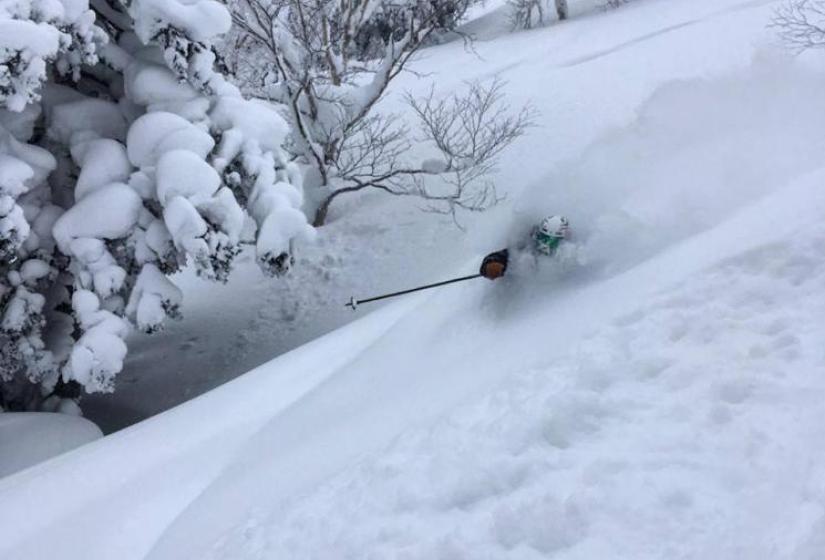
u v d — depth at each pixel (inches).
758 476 97.9
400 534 113.3
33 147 326.0
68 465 209.2
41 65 285.0
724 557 87.6
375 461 138.5
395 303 278.8
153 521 168.2
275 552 125.8
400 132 495.2
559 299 181.3
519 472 115.1
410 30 470.6
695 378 122.8
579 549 96.1
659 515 96.6
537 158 471.2
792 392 111.6
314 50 466.6
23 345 329.1
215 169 341.4
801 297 135.0
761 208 176.1
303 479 152.0
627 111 490.6
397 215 485.1
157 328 329.4
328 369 225.1
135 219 327.9
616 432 116.0
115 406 411.2
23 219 300.8
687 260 163.5
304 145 467.8
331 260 467.8
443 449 130.3
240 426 205.9
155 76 341.7
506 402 137.3
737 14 655.8
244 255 508.4
